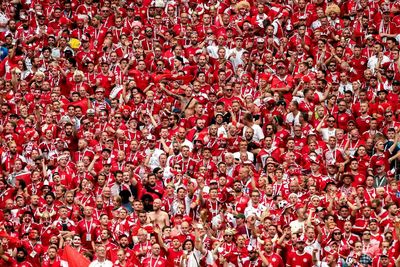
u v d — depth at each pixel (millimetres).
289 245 87625
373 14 112875
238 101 101062
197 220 93062
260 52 109250
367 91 104312
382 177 95750
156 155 98312
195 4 114688
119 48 110062
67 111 101938
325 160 98000
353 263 87125
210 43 109625
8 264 89250
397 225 88188
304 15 113312
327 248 88000
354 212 90812
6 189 96125
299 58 108750
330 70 107188
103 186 94875
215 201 93062
